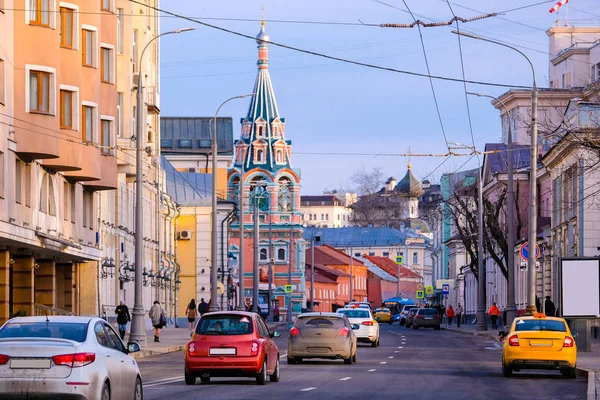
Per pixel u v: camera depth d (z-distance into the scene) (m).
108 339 23.56
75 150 58.50
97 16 60.94
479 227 95.75
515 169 107.31
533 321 39.91
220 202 128.50
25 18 53.84
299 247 189.38
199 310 87.19
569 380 38.53
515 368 39.41
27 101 53.50
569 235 83.31
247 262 187.38
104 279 74.38
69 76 57.97
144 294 92.50
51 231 58.88
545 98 117.38
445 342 74.31
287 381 36.72
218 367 34.44
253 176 189.12
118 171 77.31
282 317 175.50
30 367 21.36
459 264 162.38
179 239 119.25
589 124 72.25
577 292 51.69
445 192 167.88
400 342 74.25
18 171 53.94
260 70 192.00
